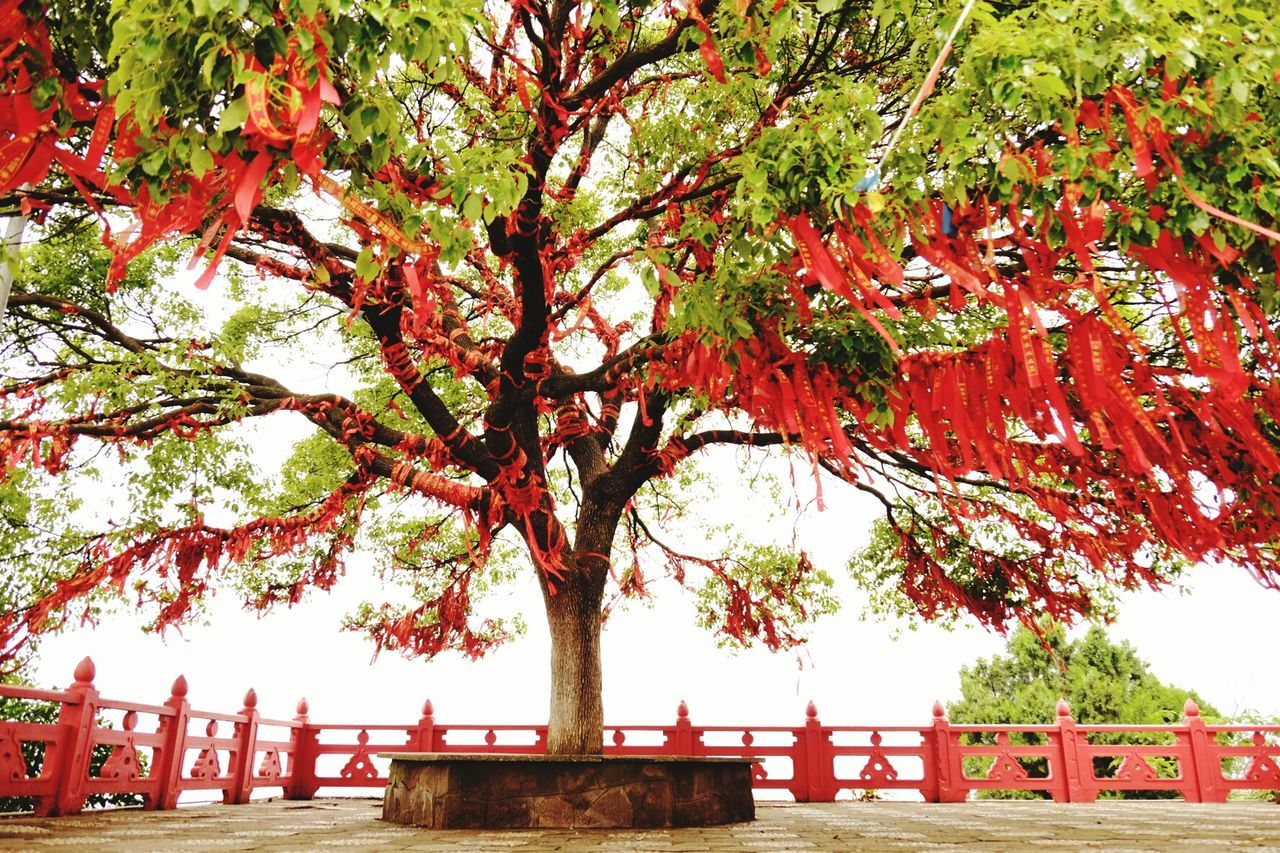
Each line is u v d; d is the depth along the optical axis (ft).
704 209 15.49
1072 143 8.10
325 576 29.60
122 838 17.62
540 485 23.44
